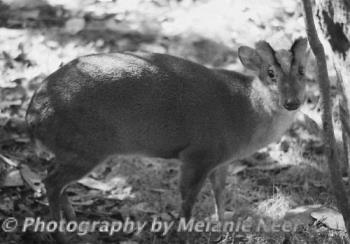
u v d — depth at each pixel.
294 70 9.83
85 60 9.76
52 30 15.40
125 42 15.22
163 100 9.77
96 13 16.25
